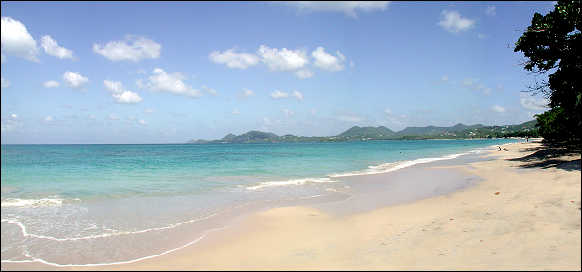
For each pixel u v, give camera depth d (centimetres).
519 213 829
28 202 1247
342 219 962
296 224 920
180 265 642
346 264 587
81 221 977
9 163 3472
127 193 1440
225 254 695
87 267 644
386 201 1221
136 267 641
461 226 767
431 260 575
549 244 607
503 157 3155
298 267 591
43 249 746
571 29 1923
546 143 4941
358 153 5519
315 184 1683
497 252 589
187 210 1114
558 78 1995
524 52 2170
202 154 5834
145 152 7256
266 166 2856
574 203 864
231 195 1386
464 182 1620
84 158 4509
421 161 3259
